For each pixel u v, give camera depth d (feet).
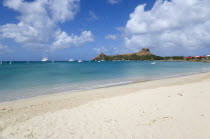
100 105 25.79
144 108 22.20
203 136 13.84
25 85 53.98
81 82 61.00
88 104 27.35
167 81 59.16
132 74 94.12
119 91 41.22
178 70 126.21
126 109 22.50
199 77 70.08
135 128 16.39
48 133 16.52
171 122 16.99
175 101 24.17
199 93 28.35
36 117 21.84
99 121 18.93
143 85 50.65
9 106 28.66
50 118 21.02
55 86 51.88
